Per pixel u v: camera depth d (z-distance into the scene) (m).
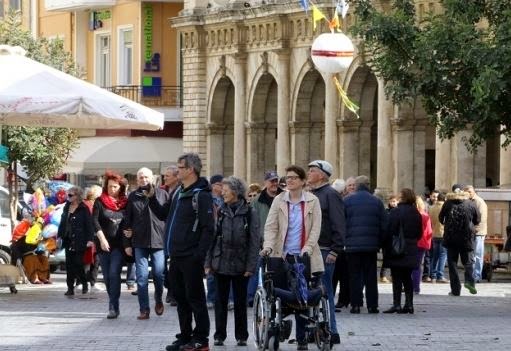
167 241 25.86
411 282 34.41
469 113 36.03
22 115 37.06
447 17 36.16
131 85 78.31
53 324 30.97
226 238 26.52
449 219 40.03
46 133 59.81
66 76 35.00
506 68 34.66
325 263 27.53
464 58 35.09
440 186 57.00
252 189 38.53
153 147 76.69
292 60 66.38
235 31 69.75
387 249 34.12
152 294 38.84
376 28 36.53
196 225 25.66
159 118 36.12
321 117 66.81
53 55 64.69
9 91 34.16
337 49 39.28
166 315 32.78
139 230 31.28
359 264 34.09
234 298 26.91
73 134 60.91
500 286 44.31
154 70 77.88
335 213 27.70
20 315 33.09
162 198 31.20
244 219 26.55
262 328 25.66
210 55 72.25
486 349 26.66
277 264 25.94
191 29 72.56
